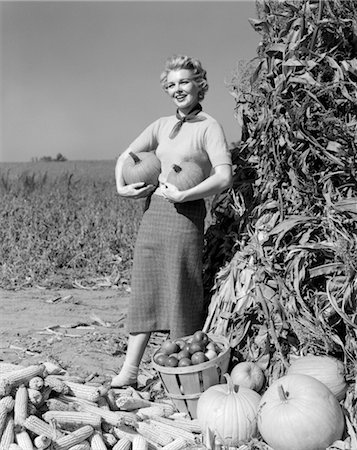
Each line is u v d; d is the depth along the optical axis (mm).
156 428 4762
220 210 5980
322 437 4293
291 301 5031
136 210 16094
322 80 5176
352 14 5070
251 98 5695
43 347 6996
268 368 5223
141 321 5676
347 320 4699
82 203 17891
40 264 11312
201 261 5629
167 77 5645
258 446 4527
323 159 5035
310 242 5070
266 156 5453
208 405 4730
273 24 5438
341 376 4738
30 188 19547
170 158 5629
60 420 4426
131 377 5734
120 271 11336
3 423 4285
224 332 5469
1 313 8477
